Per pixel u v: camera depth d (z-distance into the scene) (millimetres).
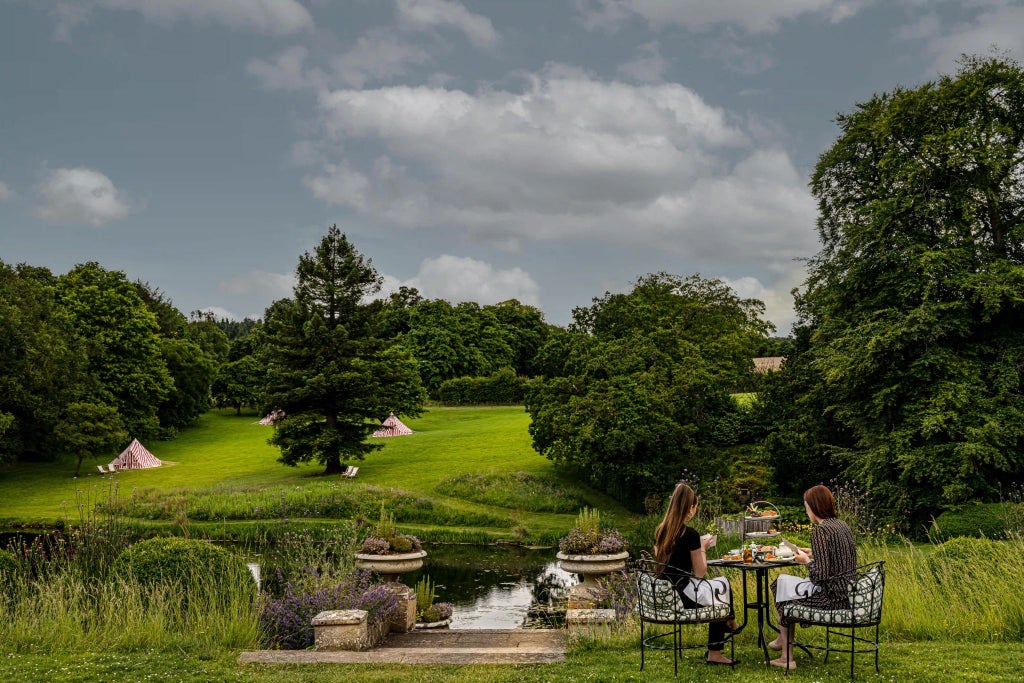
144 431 54531
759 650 7652
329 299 42062
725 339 51906
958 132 24156
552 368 68688
